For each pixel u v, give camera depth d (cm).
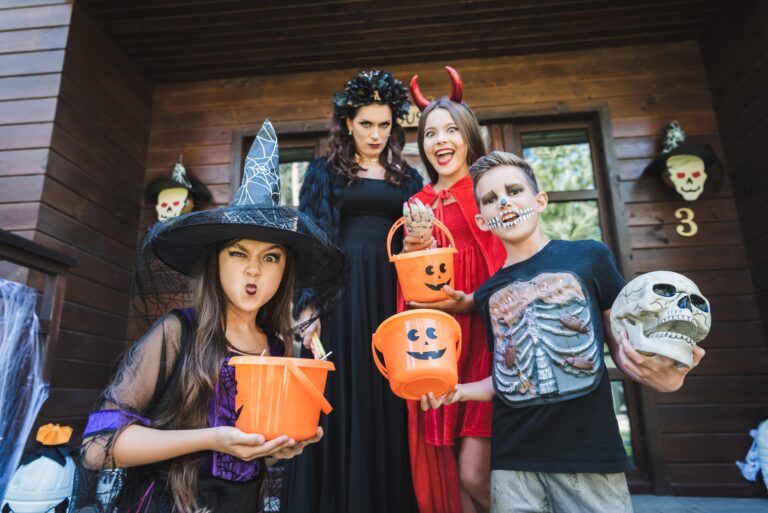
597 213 329
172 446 90
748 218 297
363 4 312
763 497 264
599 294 127
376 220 181
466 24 325
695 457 277
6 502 184
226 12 313
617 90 336
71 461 199
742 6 292
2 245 191
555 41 338
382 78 182
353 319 165
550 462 114
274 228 105
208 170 350
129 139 338
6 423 189
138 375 100
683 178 303
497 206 133
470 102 343
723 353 289
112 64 326
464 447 149
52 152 270
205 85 366
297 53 347
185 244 114
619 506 111
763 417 279
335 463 154
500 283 134
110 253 312
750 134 291
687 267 304
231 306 115
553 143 345
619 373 300
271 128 124
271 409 90
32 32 288
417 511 156
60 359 263
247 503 104
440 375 108
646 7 312
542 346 120
